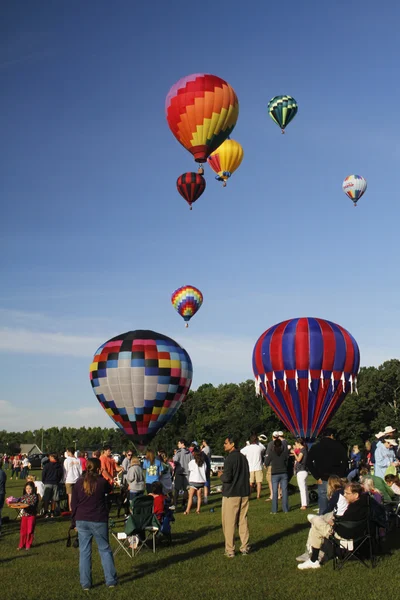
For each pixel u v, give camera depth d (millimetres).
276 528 12812
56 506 17000
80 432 183500
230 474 10359
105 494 8953
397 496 12219
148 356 31719
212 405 98812
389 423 75000
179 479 17906
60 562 10688
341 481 9797
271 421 83750
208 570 9477
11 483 39219
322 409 28281
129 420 32156
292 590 8141
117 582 8836
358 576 8656
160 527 11141
